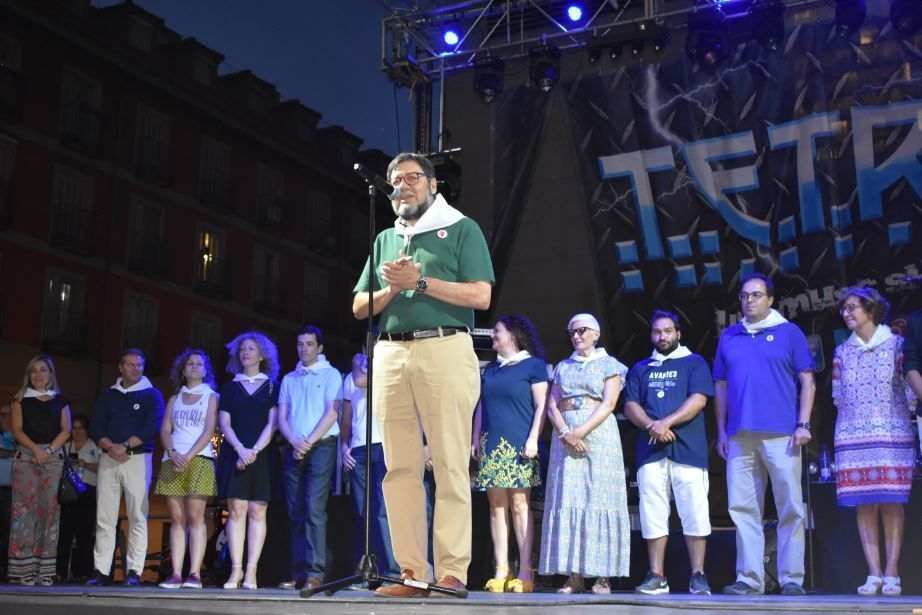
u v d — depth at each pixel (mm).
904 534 4609
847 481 4402
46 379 5680
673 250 7832
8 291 15828
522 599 2887
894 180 7289
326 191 22141
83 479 7027
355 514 5117
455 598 2971
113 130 17562
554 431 4910
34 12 15914
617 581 5328
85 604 2439
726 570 5148
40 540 5504
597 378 4855
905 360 4316
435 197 3277
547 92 8328
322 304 21859
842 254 7355
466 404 3084
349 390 5363
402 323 3098
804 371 4625
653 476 4785
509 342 5121
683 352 4980
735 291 7625
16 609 2500
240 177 20047
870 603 2957
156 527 16750
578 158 8180
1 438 7207
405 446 3162
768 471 4598
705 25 7449
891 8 7156
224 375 19188
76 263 16875
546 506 4848
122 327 17625
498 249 8344
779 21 7316
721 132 7773
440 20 8250
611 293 7980
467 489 3125
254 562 5219
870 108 7395
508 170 8391
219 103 19359
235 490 5172
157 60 18156
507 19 8172
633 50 7965
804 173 7516
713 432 7414
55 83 16578
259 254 20438
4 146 15773
